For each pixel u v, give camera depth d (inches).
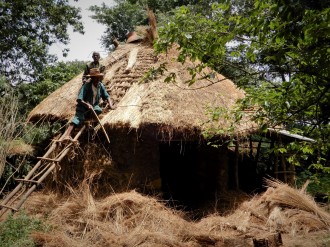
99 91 260.5
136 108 248.8
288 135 290.7
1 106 237.3
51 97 353.4
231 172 361.7
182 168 398.3
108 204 227.3
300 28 94.3
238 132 246.2
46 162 233.1
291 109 143.9
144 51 338.6
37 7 653.3
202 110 251.0
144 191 264.5
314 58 118.3
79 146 261.1
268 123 143.0
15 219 196.5
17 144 339.0
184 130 236.2
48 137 386.6
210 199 301.4
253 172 404.8
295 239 199.0
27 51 654.5
